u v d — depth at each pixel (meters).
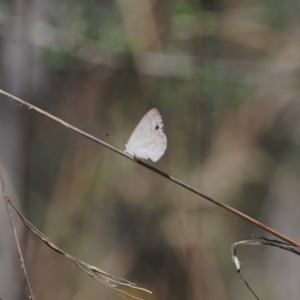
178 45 1.92
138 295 1.91
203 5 1.89
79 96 1.96
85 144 1.98
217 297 1.91
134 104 2.00
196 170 1.94
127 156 1.73
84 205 1.94
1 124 1.86
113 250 1.96
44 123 1.92
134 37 1.88
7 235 1.85
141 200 1.98
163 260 1.95
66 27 1.89
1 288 1.84
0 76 1.86
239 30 1.93
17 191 1.86
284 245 1.73
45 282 1.89
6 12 1.86
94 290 1.91
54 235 1.91
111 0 1.90
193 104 1.91
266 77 2.00
